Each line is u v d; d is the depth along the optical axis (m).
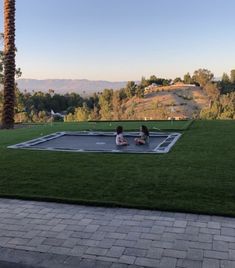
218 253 4.91
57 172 9.22
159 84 114.12
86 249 5.12
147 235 5.49
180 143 13.48
